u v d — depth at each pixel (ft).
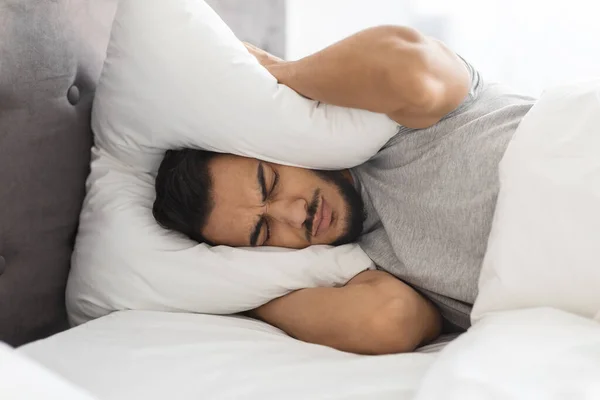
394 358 2.84
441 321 3.43
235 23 5.03
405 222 3.40
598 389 2.03
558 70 5.71
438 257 3.22
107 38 3.86
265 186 3.37
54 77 3.46
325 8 5.95
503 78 5.87
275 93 3.28
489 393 2.09
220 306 3.40
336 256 3.45
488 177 3.07
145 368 2.82
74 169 3.68
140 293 3.39
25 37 3.28
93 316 3.53
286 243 3.48
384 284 3.20
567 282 2.57
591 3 5.49
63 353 2.96
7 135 3.28
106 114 3.48
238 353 2.96
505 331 2.43
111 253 3.43
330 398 2.56
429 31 5.92
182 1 3.30
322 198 3.45
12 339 3.44
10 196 3.33
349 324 3.12
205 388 2.69
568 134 2.73
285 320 3.35
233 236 3.45
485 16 5.76
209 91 3.22
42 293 3.59
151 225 3.53
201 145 3.41
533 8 5.64
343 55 3.21
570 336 2.33
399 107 3.17
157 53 3.23
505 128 3.12
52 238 3.61
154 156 3.64
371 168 3.68
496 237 2.77
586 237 2.54
